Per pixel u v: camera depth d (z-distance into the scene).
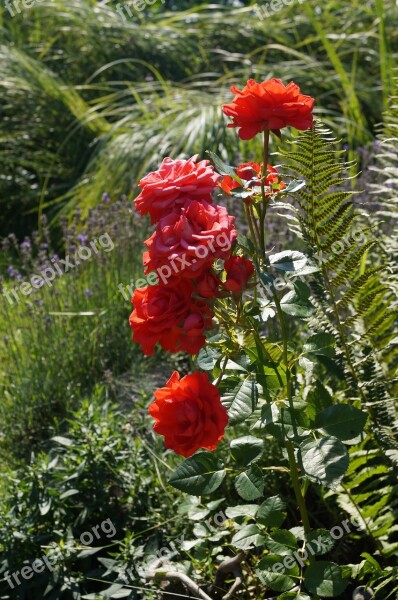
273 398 1.67
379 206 3.76
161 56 7.41
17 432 3.23
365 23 7.29
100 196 5.54
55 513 2.38
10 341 3.72
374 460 2.11
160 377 3.41
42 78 6.64
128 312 3.83
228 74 6.61
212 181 1.45
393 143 2.40
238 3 9.44
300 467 1.51
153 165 5.50
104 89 6.94
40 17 7.63
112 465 2.49
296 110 1.53
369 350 2.13
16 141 6.49
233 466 2.32
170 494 2.43
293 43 7.43
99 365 3.60
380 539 2.05
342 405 1.56
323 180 1.87
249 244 1.54
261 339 1.78
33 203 6.37
